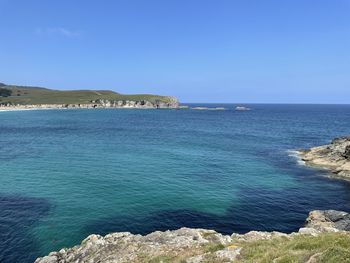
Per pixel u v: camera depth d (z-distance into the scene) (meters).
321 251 16.44
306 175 55.44
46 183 46.28
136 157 67.06
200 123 162.62
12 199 39.25
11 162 61.38
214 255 19.72
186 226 32.75
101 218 33.78
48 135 105.75
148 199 39.78
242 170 57.47
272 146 87.94
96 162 61.53
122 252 23.16
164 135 108.69
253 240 23.70
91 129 126.31
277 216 36.38
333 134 119.75
